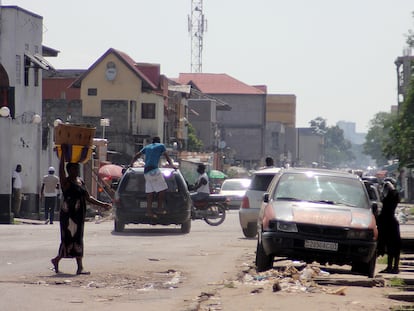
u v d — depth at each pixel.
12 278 21.91
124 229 44.56
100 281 21.77
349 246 24.80
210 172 124.44
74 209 23.05
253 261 27.88
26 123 70.75
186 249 31.97
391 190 27.83
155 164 41.03
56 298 18.42
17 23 69.38
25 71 71.88
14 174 62.22
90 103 125.69
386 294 20.31
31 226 46.91
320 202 26.58
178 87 159.38
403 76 175.00
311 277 23.23
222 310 17.17
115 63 125.31
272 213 25.52
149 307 17.39
